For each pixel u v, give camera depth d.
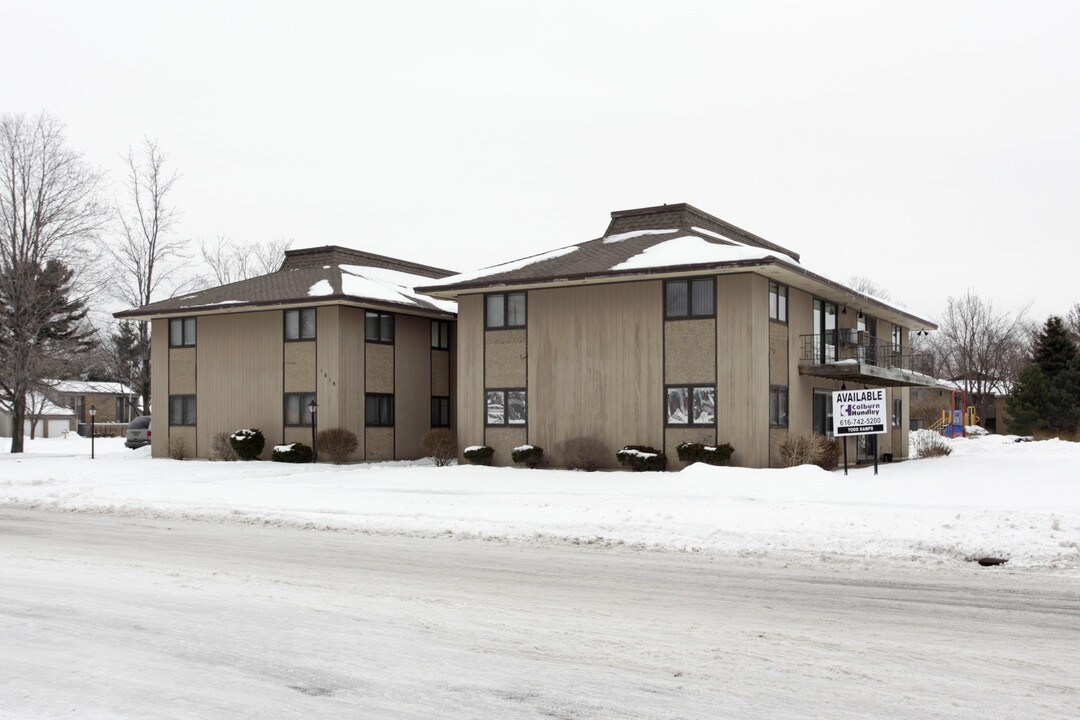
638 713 5.93
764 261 24.50
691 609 9.18
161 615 8.93
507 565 12.01
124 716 5.95
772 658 7.29
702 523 14.55
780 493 18.19
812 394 29.80
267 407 32.97
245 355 33.53
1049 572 11.11
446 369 36.47
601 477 23.45
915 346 88.44
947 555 12.20
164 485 23.20
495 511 16.86
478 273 30.50
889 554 12.37
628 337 27.27
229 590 10.26
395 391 33.88
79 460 34.31
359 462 32.00
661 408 26.69
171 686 6.59
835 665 7.08
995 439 50.47
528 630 8.27
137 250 50.31
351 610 9.16
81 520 17.88
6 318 41.62
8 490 23.66
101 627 8.43
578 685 6.57
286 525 16.80
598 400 27.67
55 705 6.18
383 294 33.16
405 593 10.07
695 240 28.62
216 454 33.41
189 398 34.88
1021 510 14.80
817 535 13.41
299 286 33.34
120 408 79.12
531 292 28.92
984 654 7.39
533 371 28.77
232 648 7.64
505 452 29.17
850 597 9.77
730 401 25.70
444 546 13.88
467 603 9.50
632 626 8.43
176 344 35.25
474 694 6.36
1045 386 61.09
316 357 31.89
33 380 41.56
